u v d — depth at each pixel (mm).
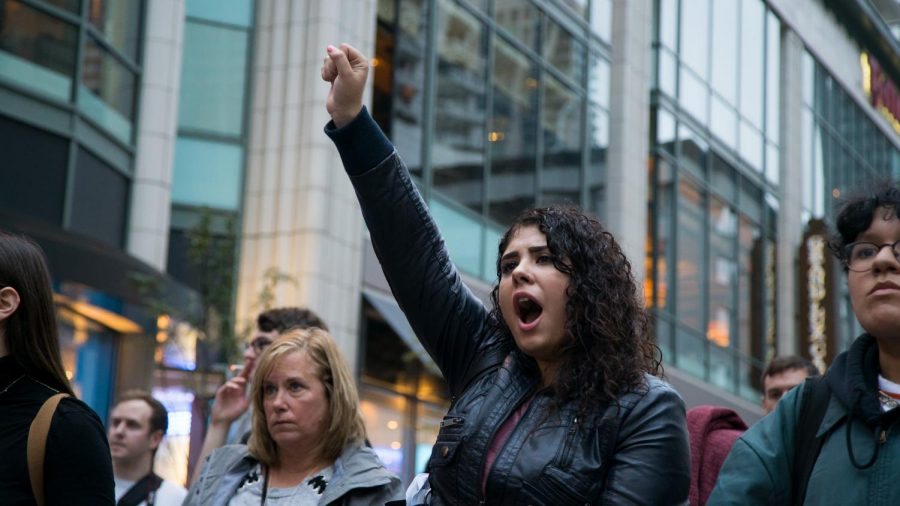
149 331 13898
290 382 5055
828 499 3275
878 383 3377
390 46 17859
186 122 16656
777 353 29047
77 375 13375
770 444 3467
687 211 25719
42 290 3734
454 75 19062
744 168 28500
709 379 25688
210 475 5145
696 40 26781
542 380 3248
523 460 3039
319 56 16797
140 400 6773
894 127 38531
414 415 17766
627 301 3225
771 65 30562
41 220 12258
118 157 14359
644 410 3070
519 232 3301
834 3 33969
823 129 33094
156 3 15062
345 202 16859
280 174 16656
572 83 22250
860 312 3373
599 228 3297
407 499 3379
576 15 22578
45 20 13141
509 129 20297
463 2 19391
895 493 3186
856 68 35875
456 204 18812
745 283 27938
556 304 3191
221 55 16938
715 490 3473
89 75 13695
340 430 5094
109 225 14141
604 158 23031
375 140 3352
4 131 12625
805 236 29359
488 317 3443
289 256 16328
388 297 17547
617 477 3002
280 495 5000
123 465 6699
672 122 25406
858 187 3523
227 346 12539
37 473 3525
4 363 3645
